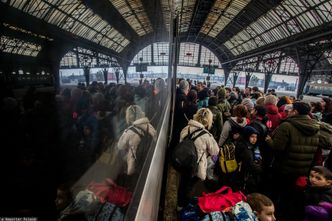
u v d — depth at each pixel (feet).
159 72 7.27
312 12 54.80
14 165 0.89
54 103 1.23
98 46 2.05
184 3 77.30
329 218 6.52
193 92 17.11
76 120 1.48
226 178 11.31
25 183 0.93
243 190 11.24
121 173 2.35
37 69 1.11
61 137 1.26
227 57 129.80
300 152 9.30
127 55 3.24
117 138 2.37
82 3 1.63
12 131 0.89
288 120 9.63
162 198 9.42
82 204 1.47
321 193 7.51
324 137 10.03
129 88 3.22
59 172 1.23
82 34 1.68
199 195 12.10
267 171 11.62
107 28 2.29
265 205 6.45
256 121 11.84
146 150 3.80
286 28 68.49
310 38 41.50
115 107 2.41
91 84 1.82
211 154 9.90
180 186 10.47
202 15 92.12
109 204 1.92
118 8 2.71
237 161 10.78
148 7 4.39
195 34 121.60
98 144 1.82
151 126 4.59
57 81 1.29
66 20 1.43
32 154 1.01
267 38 85.87
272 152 11.25
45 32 1.21
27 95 1.02
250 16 77.97
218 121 14.76
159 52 7.27
